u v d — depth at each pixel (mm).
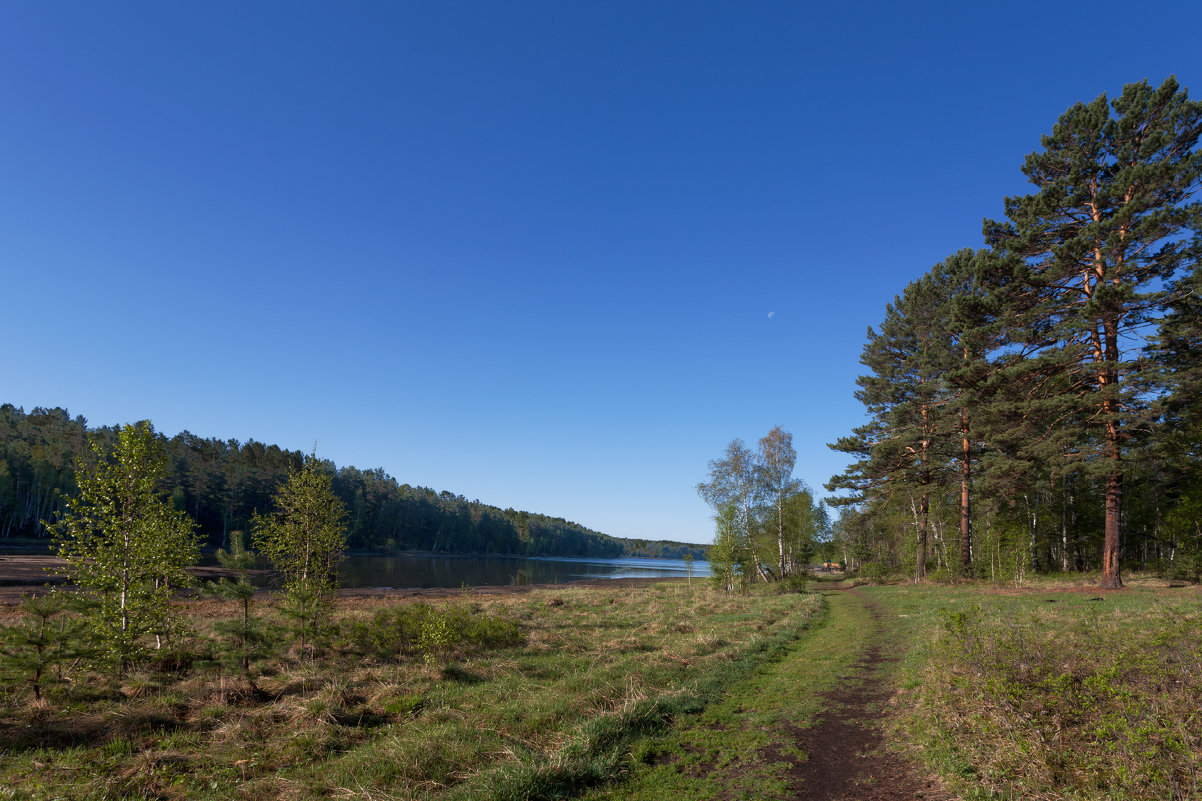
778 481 42969
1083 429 21031
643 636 16531
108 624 10695
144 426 12172
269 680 10523
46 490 63594
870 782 6219
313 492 15039
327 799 5828
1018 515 29844
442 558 100125
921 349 33156
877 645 14258
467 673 11484
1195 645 6191
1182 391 19359
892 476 32781
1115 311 18875
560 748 7012
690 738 7898
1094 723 5406
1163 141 19281
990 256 23406
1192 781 4406
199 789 6102
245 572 12461
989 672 6965
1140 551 38438
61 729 7707
